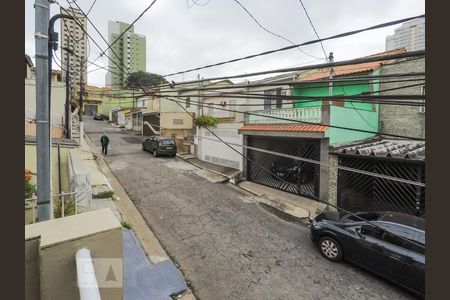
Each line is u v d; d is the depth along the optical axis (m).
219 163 17.25
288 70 4.44
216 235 8.29
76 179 7.16
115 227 1.91
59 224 1.94
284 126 13.05
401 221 6.37
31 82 15.55
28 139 9.16
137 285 5.63
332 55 8.32
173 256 7.00
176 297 5.41
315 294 5.84
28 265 1.75
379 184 10.21
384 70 13.54
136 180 13.50
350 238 6.71
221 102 22.52
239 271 6.51
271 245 7.86
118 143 24.25
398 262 5.90
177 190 12.39
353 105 12.80
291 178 13.05
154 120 27.97
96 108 51.78
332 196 11.36
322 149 11.61
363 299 5.77
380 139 13.48
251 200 11.71
